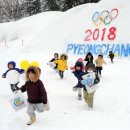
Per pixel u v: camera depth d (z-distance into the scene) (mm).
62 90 11352
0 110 8742
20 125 7391
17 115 8203
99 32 23906
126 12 23812
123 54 21422
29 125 7348
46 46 26453
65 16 27703
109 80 13000
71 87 11938
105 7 25078
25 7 77062
